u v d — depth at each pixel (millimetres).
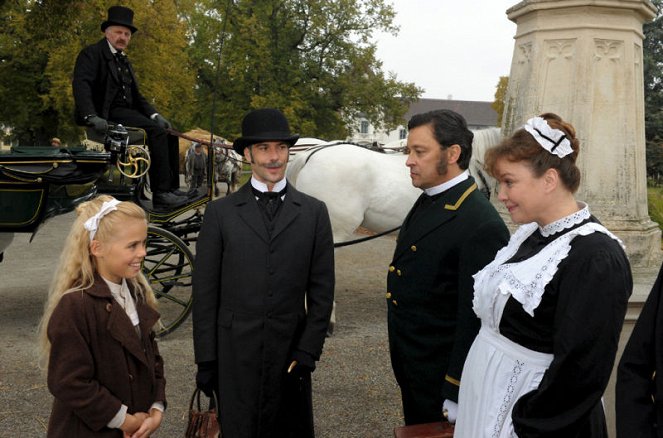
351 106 29031
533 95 3574
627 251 3369
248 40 25969
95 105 5277
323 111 28641
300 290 2656
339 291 7152
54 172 4875
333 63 28281
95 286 2150
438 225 2340
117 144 4941
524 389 1810
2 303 6332
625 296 1670
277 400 2590
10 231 4965
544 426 1707
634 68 3479
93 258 2201
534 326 1804
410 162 2402
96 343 2115
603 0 3352
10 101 21672
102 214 2180
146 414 2242
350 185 5445
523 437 1743
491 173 1920
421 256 2375
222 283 2615
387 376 4523
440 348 2371
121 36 5277
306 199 2766
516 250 1956
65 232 11102
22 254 8953
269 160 2645
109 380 2145
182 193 5539
